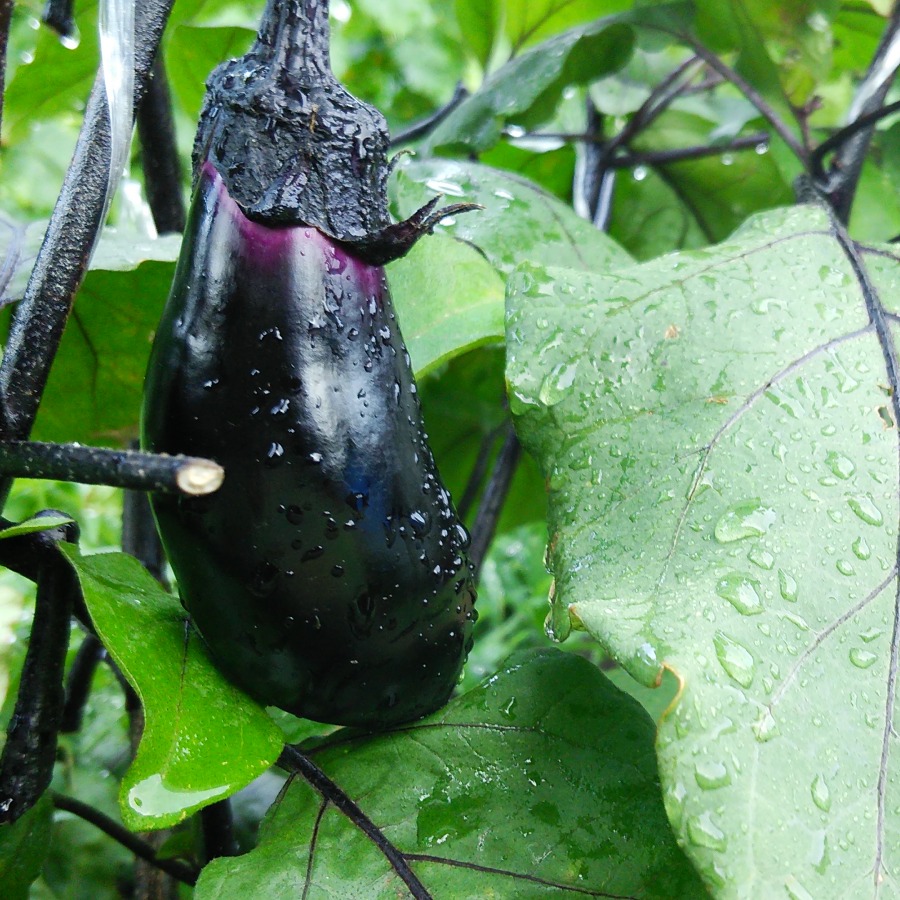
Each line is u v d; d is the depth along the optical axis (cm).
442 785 29
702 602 26
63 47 47
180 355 26
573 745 30
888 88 45
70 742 46
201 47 49
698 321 30
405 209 39
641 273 31
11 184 104
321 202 26
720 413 29
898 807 25
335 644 27
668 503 28
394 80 149
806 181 42
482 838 28
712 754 24
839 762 25
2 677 31
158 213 41
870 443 28
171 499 26
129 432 43
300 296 26
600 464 29
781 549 27
